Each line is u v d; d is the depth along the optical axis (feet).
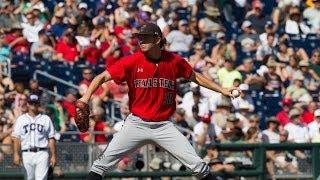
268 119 164.25
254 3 208.74
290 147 152.25
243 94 177.58
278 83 189.67
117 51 182.80
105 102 168.25
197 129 159.74
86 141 151.84
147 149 148.36
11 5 186.29
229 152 149.89
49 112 162.40
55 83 176.86
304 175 152.76
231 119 156.87
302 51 202.18
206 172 92.27
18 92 160.56
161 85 92.43
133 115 92.79
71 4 189.67
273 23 208.95
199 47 188.34
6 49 177.17
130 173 146.61
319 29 213.25
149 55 92.27
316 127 171.63
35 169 140.05
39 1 189.06
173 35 194.18
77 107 90.12
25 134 138.92
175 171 147.74
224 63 183.83
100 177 92.94
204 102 170.50
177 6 202.59
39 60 178.70
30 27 182.70
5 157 142.61
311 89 192.95
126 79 92.48
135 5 198.49
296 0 214.07
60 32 184.85
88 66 180.86
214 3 205.05
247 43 199.21
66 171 145.38
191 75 93.61
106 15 191.52
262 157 150.61
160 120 92.58
